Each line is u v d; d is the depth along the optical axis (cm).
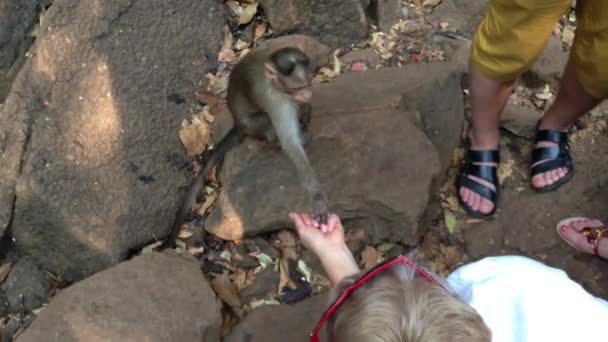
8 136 199
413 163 210
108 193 206
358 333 93
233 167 212
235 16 250
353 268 145
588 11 171
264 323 188
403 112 220
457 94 234
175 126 225
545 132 226
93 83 213
